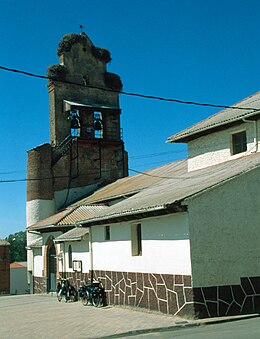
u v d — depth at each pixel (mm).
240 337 11977
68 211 34094
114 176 43188
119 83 44781
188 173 23766
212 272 15984
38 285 36906
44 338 14469
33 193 40344
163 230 17359
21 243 117000
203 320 15234
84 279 25172
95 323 16734
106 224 21797
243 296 16328
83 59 43719
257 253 16797
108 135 42812
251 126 20484
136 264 19172
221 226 16359
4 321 19031
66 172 41531
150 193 22250
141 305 18641
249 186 17047
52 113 42188
